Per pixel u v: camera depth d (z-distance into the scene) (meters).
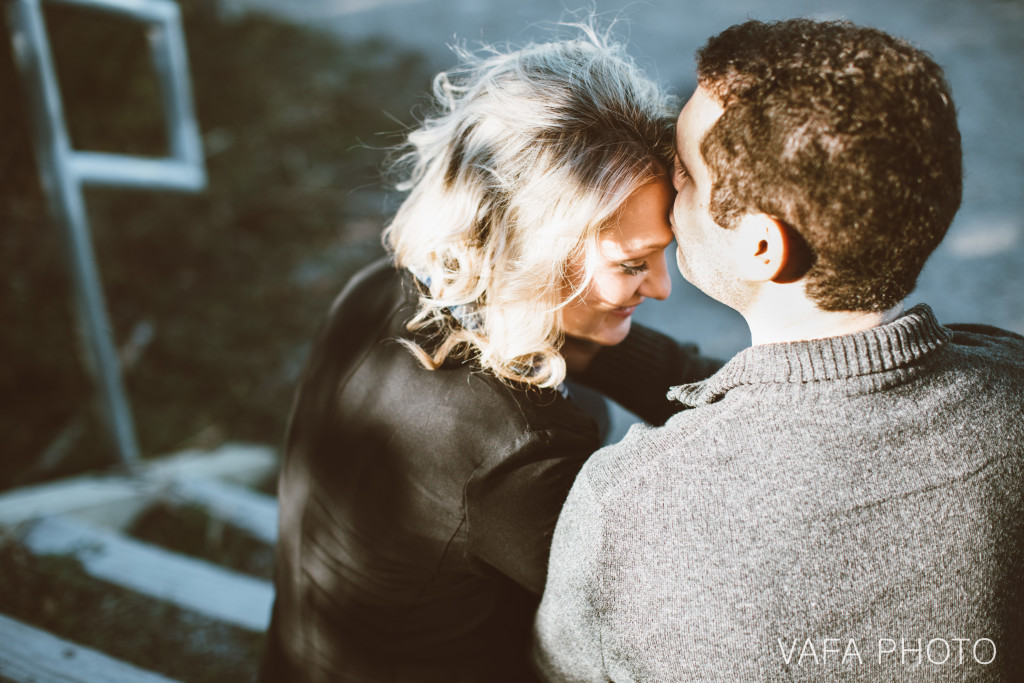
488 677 1.13
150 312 4.17
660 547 0.79
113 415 2.67
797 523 0.74
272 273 4.61
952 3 7.66
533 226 1.00
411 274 1.15
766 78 0.74
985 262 4.29
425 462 0.99
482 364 1.02
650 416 1.37
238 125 5.85
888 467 0.74
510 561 1.00
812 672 0.76
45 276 4.07
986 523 0.74
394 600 1.07
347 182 5.48
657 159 1.00
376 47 7.44
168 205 4.90
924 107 0.71
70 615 1.89
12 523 2.20
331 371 1.12
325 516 1.09
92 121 5.26
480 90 1.08
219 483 2.94
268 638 1.28
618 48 1.18
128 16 2.44
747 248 0.79
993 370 0.80
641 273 1.08
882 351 0.75
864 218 0.72
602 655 0.90
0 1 2.24
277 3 8.51
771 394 0.77
